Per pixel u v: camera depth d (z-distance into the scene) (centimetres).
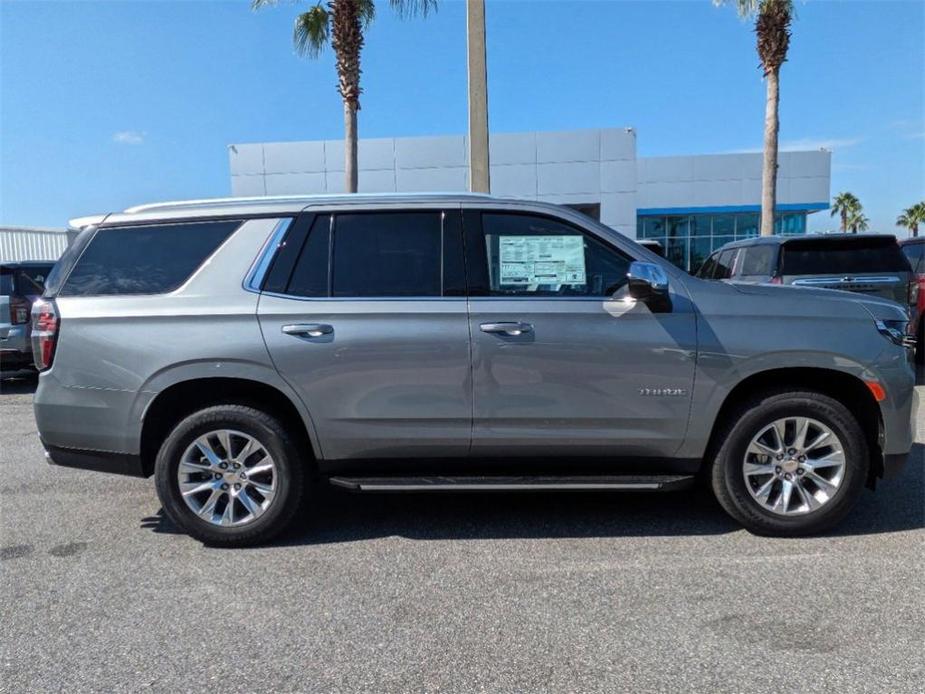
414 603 332
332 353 390
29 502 495
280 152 2448
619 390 392
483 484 396
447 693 261
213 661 285
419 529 430
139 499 500
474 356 390
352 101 1282
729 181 2931
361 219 407
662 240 3062
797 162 2902
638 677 268
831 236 840
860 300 407
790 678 265
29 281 1020
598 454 402
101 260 411
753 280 873
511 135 2412
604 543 402
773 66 1338
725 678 266
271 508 402
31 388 1070
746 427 395
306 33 1357
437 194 412
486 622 312
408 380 392
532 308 391
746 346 388
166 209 418
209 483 403
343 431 397
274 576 365
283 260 402
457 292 396
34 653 292
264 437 397
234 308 393
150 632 309
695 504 466
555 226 404
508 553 390
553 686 263
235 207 413
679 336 388
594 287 400
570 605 327
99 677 274
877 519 430
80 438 404
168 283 403
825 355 388
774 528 401
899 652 281
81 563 386
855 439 392
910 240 1084
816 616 312
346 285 399
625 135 2394
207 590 350
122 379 394
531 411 393
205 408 403
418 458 405
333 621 316
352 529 432
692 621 309
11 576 369
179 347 390
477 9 902
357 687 265
